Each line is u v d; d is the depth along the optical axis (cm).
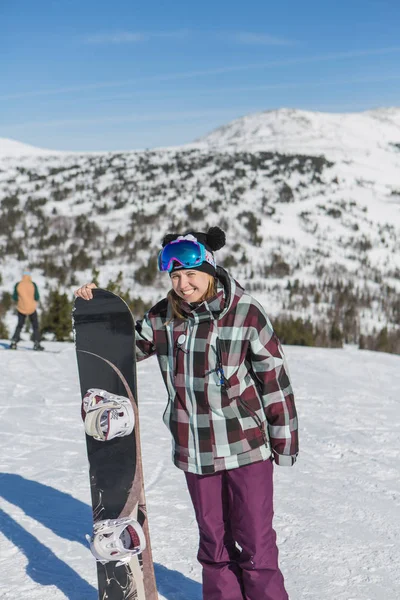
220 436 194
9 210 16500
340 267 15775
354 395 747
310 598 238
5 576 245
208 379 193
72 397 654
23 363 870
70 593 233
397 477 425
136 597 199
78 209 17775
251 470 196
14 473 387
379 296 14088
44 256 13262
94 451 208
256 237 16412
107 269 13250
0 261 13275
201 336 194
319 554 281
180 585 244
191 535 295
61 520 310
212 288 196
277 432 196
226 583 204
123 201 18162
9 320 4594
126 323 210
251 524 197
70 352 1002
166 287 12375
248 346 194
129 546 194
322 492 381
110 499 205
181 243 192
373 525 325
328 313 12194
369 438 535
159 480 383
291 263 15550
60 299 2562
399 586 252
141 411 600
